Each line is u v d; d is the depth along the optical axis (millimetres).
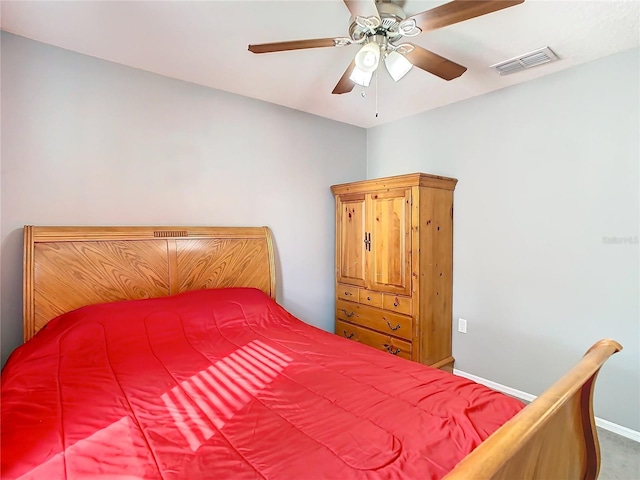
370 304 3016
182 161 2500
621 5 1616
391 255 2830
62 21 1776
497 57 2127
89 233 2076
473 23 1766
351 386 1428
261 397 1337
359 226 3096
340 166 3480
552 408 906
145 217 2348
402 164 3346
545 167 2402
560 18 1724
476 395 1343
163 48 2049
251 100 2836
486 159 2717
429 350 2740
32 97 1957
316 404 1286
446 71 1784
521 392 2559
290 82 2535
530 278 2494
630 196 2062
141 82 2316
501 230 2641
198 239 2488
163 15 1724
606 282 2162
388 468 938
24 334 1866
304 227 3225
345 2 1309
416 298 2650
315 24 1806
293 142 3113
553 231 2375
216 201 2670
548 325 2416
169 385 1423
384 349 2895
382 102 2916
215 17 1739
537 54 2092
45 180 1997
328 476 909
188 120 2521
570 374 1106
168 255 2352
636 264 2051
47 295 1932
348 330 3225
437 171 3055
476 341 2805
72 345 1695
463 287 2881
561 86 2314
